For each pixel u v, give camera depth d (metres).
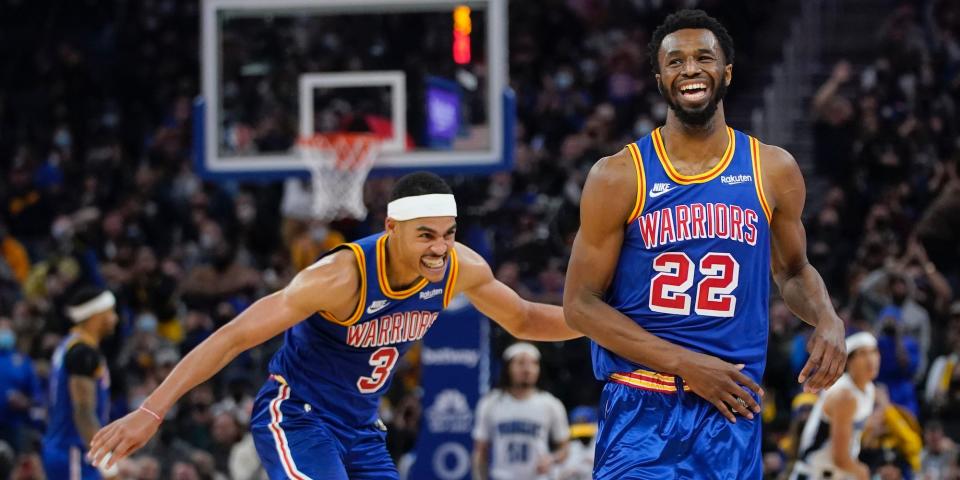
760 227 6.21
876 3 27.23
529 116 25.16
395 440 15.90
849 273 19.42
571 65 26.73
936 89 24.47
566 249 19.20
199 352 6.80
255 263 22.20
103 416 11.87
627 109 25.28
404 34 16.52
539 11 27.08
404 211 7.08
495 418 14.09
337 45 16.64
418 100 16.48
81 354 11.49
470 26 16.34
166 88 28.00
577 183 20.20
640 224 6.21
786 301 6.54
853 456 11.84
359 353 7.53
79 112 27.61
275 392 7.73
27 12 29.69
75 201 24.77
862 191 21.44
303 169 16.58
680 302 6.20
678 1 26.75
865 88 24.02
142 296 20.03
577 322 6.32
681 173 6.20
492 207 20.47
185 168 24.72
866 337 11.64
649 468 6.10
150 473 14.54
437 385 14.92
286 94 16.66
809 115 25.20
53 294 18.64
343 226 19.78
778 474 14.44
